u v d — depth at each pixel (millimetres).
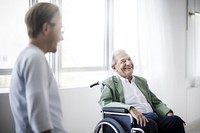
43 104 887
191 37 3830
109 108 1856
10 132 1879
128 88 2117
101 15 2699
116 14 2750
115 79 2131
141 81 2246
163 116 2023
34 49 966
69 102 2312
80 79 2539
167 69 3268
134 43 2801
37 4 1030
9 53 2000
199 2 3979
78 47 2500
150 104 2148
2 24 1955
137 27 2779
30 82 895
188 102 3756
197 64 3996
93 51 2648
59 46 2285
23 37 2076
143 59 2844
